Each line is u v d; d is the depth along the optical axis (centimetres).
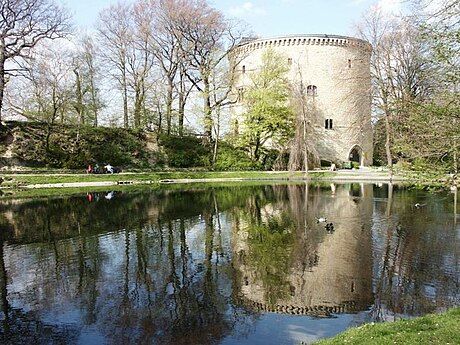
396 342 527
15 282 1012
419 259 1111
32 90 3572
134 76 4406
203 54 4428
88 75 4041
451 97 812
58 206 2173
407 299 852
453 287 911
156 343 696
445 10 770
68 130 3847
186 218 1800
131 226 1645
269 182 3397
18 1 3209
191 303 862
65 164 3603
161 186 3183
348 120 5031
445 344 506
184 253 1239
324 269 1052
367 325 628
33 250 1302
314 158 4150
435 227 1480
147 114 4478
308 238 1376
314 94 5041
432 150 844
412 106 893
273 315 795
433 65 961
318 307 827
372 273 1015
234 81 4778
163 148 4284
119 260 1179
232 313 809
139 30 4247
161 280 1007
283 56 4656
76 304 870
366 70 5150
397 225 1530
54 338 726
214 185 3212
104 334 734
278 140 4303
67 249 1306
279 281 981
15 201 2375
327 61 5022
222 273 1049
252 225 1622
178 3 4216
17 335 741
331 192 2598
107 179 3425
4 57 3244
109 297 904
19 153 3462
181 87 4512
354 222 1614
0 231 1584
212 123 4231
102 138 4016
